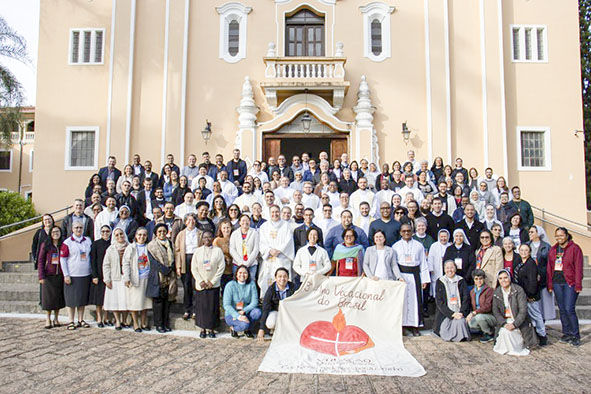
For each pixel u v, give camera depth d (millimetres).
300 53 14469
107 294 7246
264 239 7469
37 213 14086
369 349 6238
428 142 13898
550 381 5227
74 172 14156
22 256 11133
